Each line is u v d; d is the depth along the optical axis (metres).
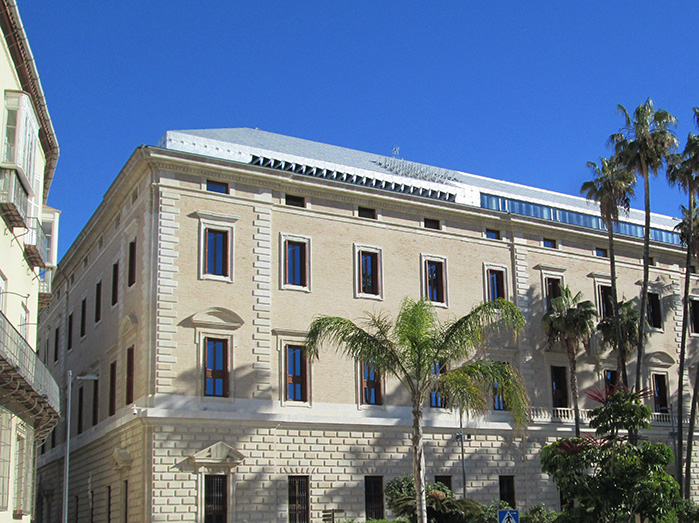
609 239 51.47
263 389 40.97
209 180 42.50
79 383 51.75
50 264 32.88
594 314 49.81
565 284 53.28
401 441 44.28
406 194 47.88
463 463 43.94
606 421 28.20
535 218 52.47
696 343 58.91
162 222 40.53
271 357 41.81
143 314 40.28
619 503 27.02
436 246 48.62
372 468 43.03
